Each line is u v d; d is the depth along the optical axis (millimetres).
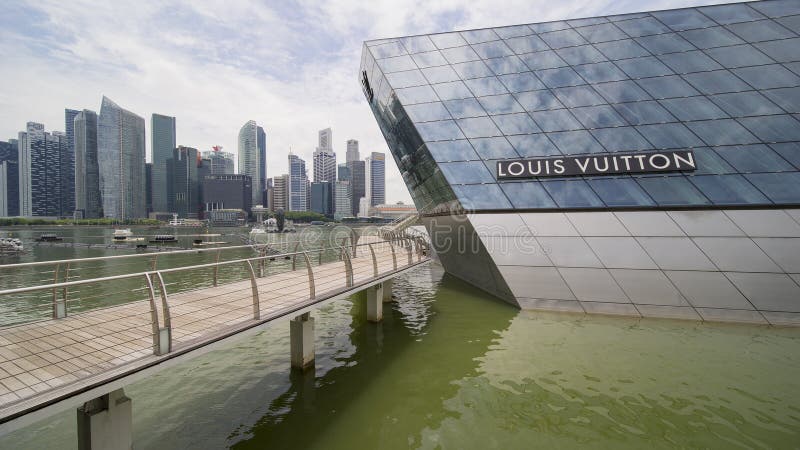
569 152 16969
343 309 16734
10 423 3648
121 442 5027
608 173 16141
